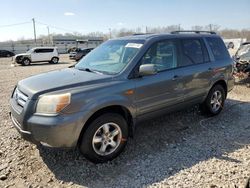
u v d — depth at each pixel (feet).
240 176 11.14
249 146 14.20
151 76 14.07
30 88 11.98
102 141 12.36
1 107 22.84
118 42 15.90
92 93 11.78
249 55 32.60
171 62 15.47
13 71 63.36
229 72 19.54
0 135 15.90
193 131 16.38
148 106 14.02
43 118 10.97
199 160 12.67
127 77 13.20
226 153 13.38
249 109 21.13
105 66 14.37
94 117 12.03
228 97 25.39
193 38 17.30
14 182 11.14
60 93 11.22
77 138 11.42
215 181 10.82
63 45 232.53
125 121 13.07
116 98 12.40
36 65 86.84
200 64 17.15
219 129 16.74
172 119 18.30
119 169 12.00
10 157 13.15
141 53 13.96
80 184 10.93
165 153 13.46
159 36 15.35
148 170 11.85
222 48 19.52
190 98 16.60
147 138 15.26
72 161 12.68
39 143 11.44
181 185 10.62
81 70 14.65
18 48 198.18
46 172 11.82
